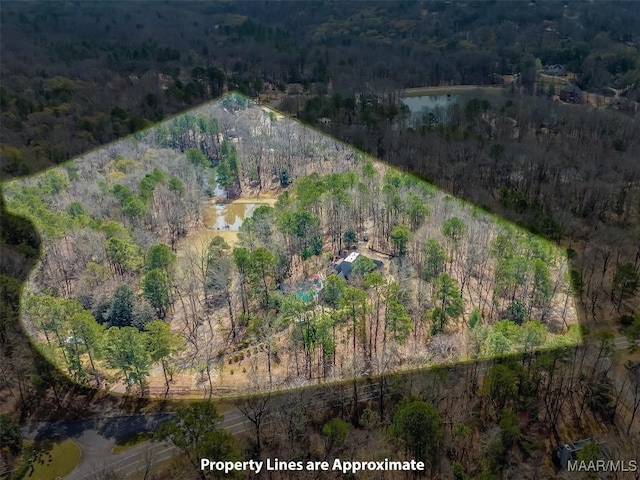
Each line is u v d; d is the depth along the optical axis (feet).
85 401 341.41
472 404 315.58
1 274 401.49
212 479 274.98
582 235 470.80
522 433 300.20
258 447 300.61
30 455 305.32
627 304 397.39
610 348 329.11
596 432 301.63
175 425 290.35
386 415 314.96
